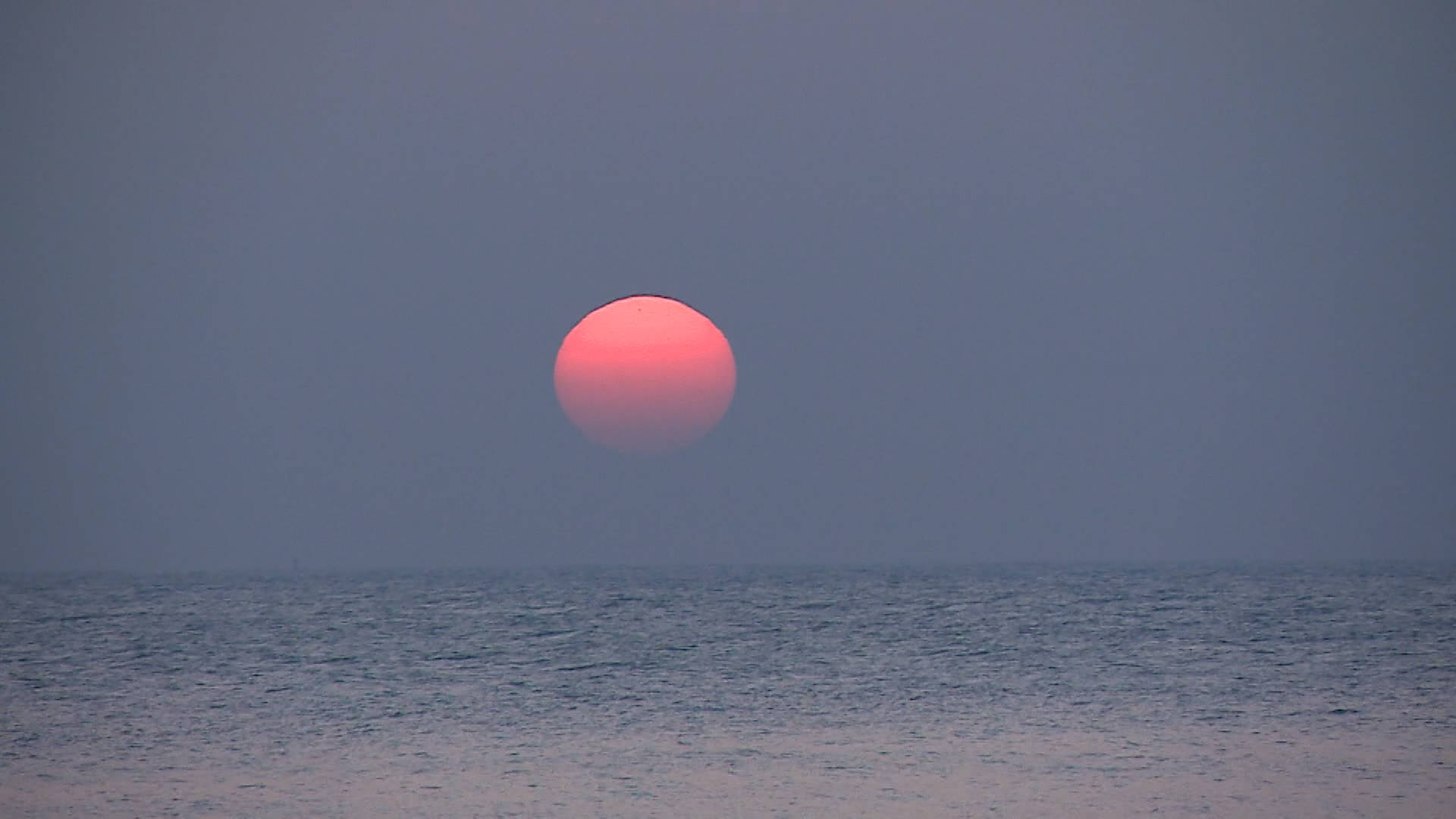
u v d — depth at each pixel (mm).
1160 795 96875
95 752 116375
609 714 139375
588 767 109250
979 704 143875
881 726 129000
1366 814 90812
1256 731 122938
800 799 97312
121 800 97688
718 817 92250
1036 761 109875
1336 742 116375
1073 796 96625
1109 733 123250
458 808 95000
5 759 113375
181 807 95562
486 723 134000
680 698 152500
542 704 148000
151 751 117125
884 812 92938
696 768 108688
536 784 102938
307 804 96438
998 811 92625
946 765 108500
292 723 133375
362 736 125312
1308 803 93938
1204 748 114562
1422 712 133375
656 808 94750
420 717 138250
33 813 94000
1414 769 104500
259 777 105688
